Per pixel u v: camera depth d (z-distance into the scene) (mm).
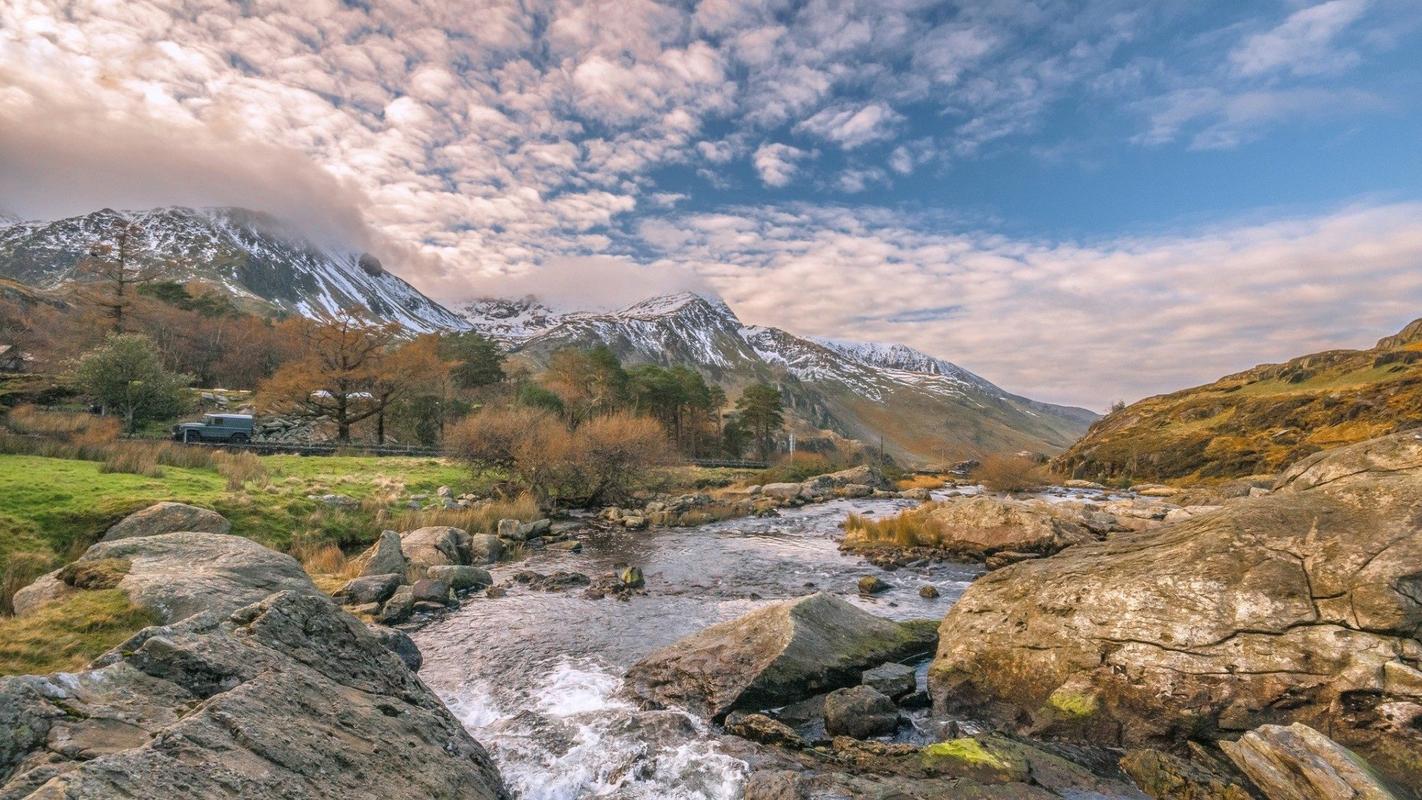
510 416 37688
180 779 4488
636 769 8266
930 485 62375
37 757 4602
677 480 49469
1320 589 8430
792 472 60312
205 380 79625
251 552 12805
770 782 7559
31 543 16141
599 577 20406
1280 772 7051
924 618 15719
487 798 6793
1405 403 67438
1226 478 69438
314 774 5285
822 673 10766
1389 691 7387
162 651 6074
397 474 36031
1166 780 7664
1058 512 23844
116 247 73688
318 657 7133
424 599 16234
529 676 11820
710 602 17391
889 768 8164
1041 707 9516
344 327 52875
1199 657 8672
